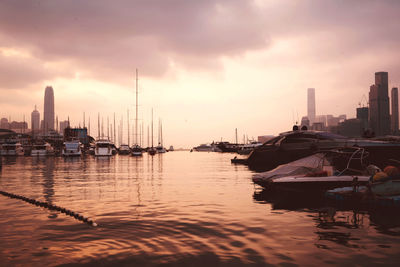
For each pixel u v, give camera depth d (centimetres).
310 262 633
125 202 1337
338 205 1258
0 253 685
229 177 2541
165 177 2552
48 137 11306
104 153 7750
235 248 718
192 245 738
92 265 612
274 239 789
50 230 878
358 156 1783
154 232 852
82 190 1738
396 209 1166
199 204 1284
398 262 634
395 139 2528
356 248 720
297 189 1594
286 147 3284
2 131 15575
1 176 2662
